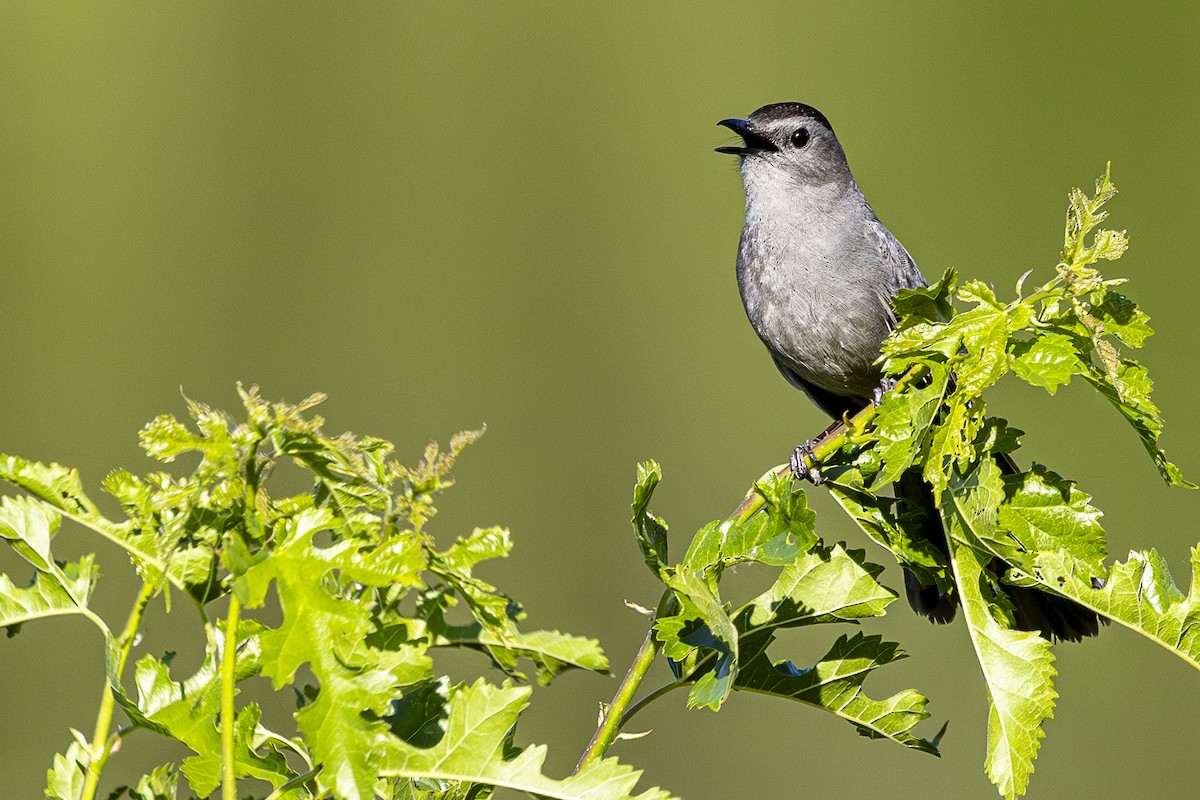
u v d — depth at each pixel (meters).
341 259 15.30
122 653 2.81
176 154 15.63
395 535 2.57
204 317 14.68
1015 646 3.26
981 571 3.41
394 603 2.80
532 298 15.35
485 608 2.77
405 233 15.61
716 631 3.02
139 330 14.64
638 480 3.21
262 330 14.85
